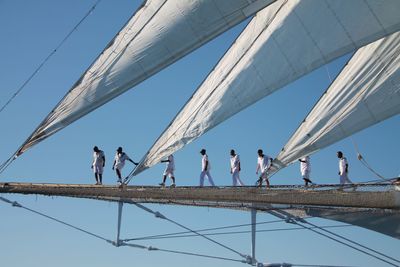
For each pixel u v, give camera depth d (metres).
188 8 18.02
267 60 18.73
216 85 18.95
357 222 18.73
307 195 17.78
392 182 17.03
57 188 19.75
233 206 19.39
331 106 19.38
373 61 19.44
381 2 17.73
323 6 18.33
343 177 22.06
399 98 19.08
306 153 19.30
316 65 18.47
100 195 19.52
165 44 18.22
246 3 17.92
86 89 18.19
